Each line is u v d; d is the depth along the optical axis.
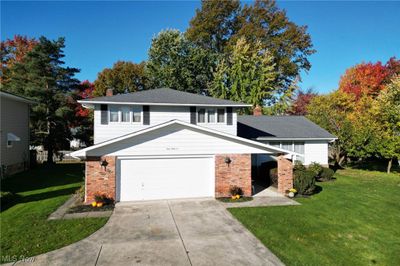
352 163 31.11
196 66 36.47
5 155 20.06
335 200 14.52
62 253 8.11
